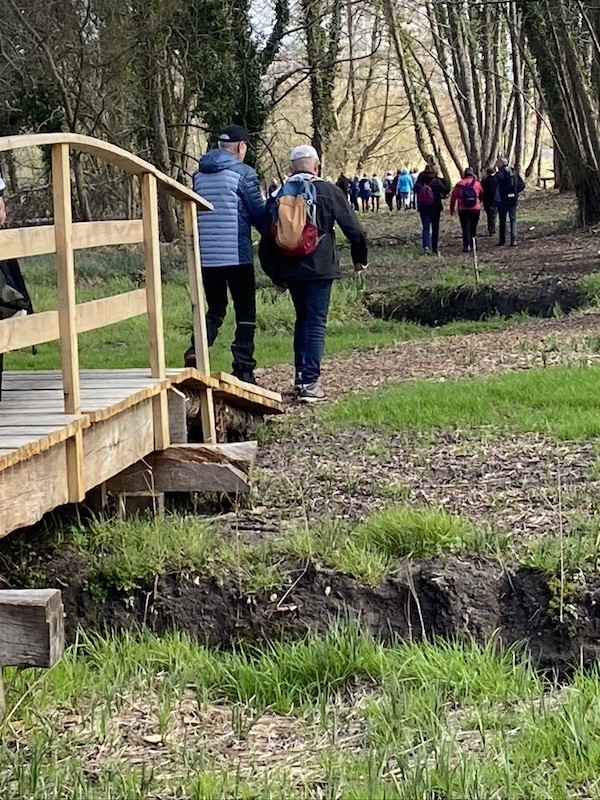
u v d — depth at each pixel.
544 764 3.94
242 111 27.70
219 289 9.53
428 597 5.57
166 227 28.23
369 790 3.65
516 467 7.17
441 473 7.17
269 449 8.03
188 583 5.71
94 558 5.86
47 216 28.41
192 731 4.40
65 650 5.27
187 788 3.78
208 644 5.59
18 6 23.41
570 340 12.27
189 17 25.84
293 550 5.80
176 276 21.11
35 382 7.00
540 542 5.77
